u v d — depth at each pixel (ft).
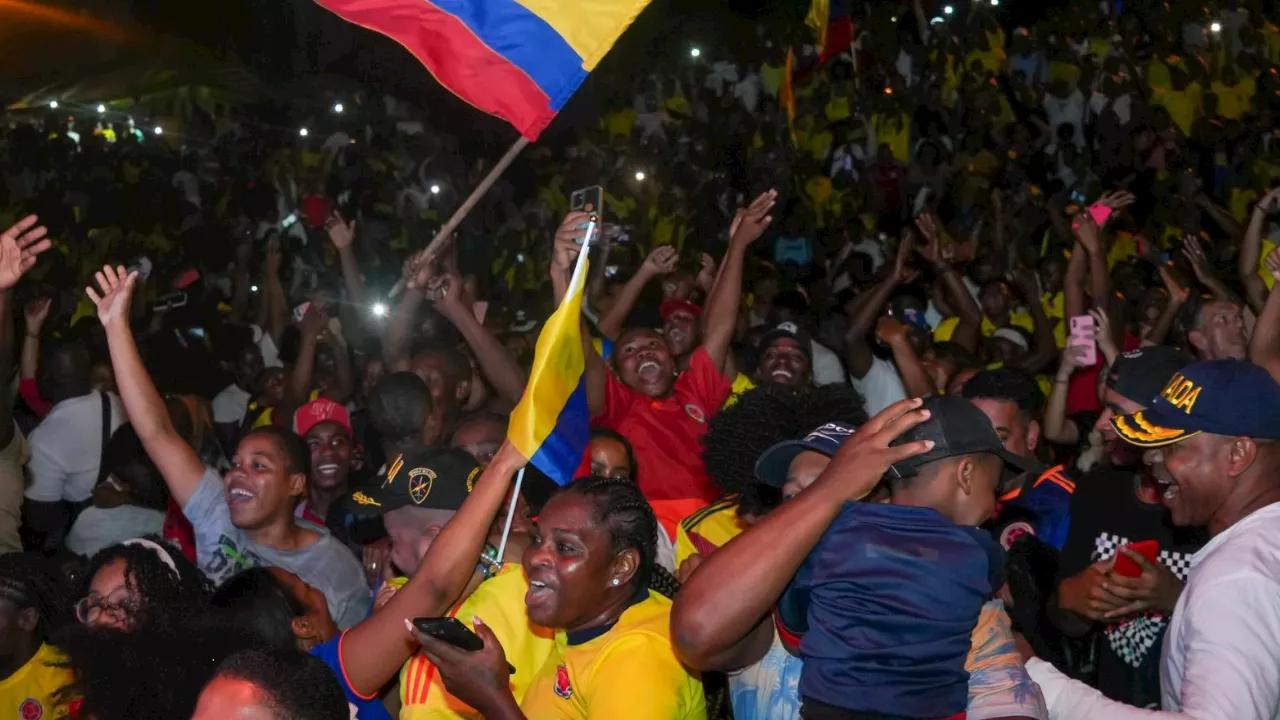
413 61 45.50
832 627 7.77
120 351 13.70
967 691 7.93
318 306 25.50
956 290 26.11
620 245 37.73
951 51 46.03
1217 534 9.21
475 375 21.21
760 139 43.86
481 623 8.60
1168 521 11.87
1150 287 29.19
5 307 14.84
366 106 45.37
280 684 6.87
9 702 11.02
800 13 46.42
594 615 9.17
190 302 30.42
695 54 46.37
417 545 11.19
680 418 17.35
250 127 45.14
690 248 41.16
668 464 16.90
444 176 42.83
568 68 13.05
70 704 8.91
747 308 29.09
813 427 11.04
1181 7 44.57
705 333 18.13
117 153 43.47
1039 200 40.86
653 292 30.19
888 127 44.50
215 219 40.70
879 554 7.79
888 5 46.68
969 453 8.14
